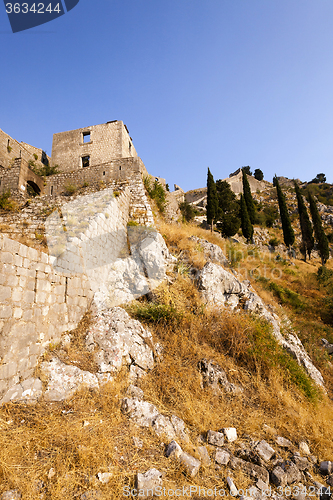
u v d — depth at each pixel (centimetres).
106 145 1900
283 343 793
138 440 381
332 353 953
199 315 749
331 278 1844
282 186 8212
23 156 2098
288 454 430
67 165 1939
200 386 541
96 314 652
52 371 459
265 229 4325
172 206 1712
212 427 454
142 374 540
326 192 7138
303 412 534
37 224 1026
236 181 6688
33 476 299
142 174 1445
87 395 445
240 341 664
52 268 543
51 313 524
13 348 410
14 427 358
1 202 1239
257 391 570
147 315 715
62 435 355
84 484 302
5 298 404
